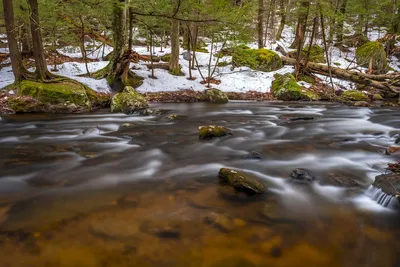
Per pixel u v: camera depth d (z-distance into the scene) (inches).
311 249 113.1
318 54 839.7
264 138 289.9
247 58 721.6
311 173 188.5
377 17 944.3
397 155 227.5
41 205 146.0
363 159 219.3
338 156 227.8
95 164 209.9
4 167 201.8
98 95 495.5
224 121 378.0
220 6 453.7
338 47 984.3
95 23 641.6
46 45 713.0
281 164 210.4
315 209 144.3
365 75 616.4
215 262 104.6
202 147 255.6
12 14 434.6
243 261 105.3
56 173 191.6
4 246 111.6
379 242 118.0
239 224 129.6
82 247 111.6
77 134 298.8
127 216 135.6
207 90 570.9
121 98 435.2
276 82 653.9
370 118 391.5
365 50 808.9
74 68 629.6
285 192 163.3
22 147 251.3
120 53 552.1
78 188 167.9
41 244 113.0
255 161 217.8
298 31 759.1
